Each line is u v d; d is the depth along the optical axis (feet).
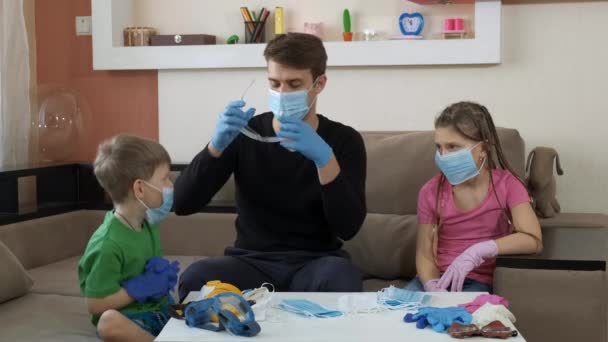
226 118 6.69
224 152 7.29
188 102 11.01
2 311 7.27
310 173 7.19
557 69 9.98
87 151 11.43
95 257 6.42
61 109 10.84
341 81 10.50
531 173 9.38
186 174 7.25
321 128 7.29
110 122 11.35
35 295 7.86
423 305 5.78
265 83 10.74
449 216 7.89
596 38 9.87
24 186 10.98
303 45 6.70
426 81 10.27
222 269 6.97
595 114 9.95
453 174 7.63
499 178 7.88
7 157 10.45
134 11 11.27
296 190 7.23
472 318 5.29
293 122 6.27
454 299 5.97
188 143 11.06
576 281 6.90
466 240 7.84
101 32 10.99
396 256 8.70
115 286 6.39
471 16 10.22
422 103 10.30
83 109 11.21
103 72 11.32
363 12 10.55
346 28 10.36
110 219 6.61
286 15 10.78
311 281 6.82
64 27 11.41
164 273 6.58
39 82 11.53
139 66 10.90
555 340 6.97
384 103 10.41
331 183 6.55
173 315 5.58
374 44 10.16
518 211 7.61
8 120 10.46
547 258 6.97
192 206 7.28
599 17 9.85
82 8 11.34
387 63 10.16
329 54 10.28
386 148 9.07
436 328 5.16
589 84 9.94
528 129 10.09
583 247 7.52
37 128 10.88
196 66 10.73
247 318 5.25
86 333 6.74
